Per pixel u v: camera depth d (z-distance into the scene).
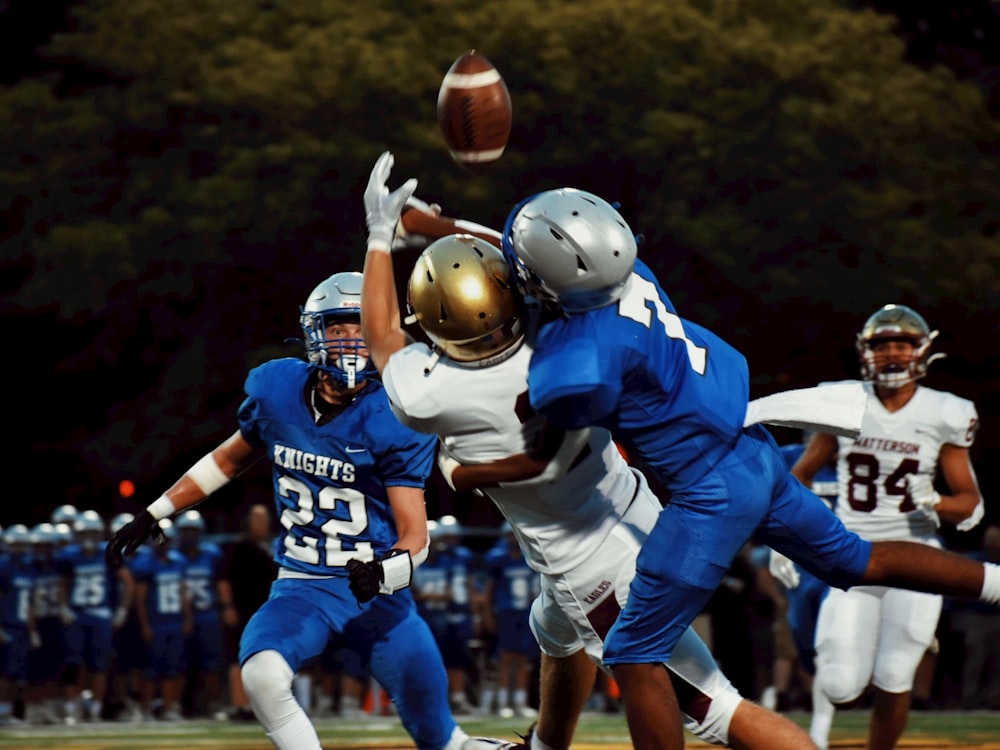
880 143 55.09
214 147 55.59
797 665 40.38
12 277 65.81
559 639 16.70
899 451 22.89
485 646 40.94
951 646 42.59
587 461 15.11
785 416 14.92
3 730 35.22
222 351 58.38
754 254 53.94
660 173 54.19
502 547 40.31
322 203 54.19
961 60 71.50
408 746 28.92
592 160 54.47
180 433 57.91
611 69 52.72
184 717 39.75
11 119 57.56
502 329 14.50
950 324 58.59
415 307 14.60
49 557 38.88
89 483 67.06
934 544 23.14
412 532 17.06
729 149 53.12
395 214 15.80
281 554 17.84
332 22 55.25
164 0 56.84
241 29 56.16
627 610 14.91
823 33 55.47
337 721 37.03
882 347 22.69
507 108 15.88
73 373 66.38
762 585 40.19
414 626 17.45
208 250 54.66
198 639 39.06
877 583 15.51
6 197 57.56
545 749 17.52
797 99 53.69
